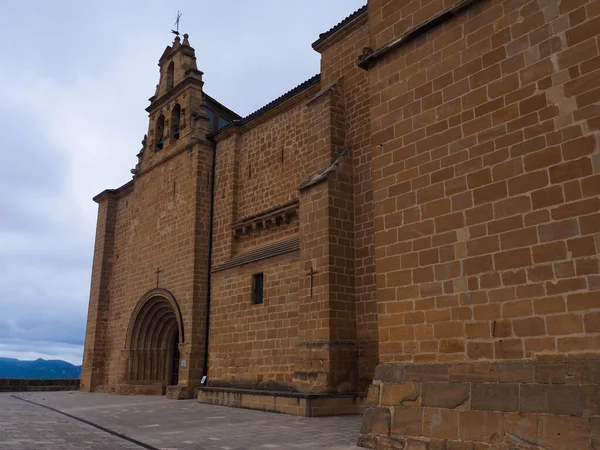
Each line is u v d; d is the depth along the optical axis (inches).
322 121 788.0
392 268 446.6
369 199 717.9
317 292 701.3
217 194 1064.8
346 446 421.4
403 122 463.2
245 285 882.8
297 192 879.1
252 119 1005.8
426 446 377.7
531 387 334.6
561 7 365.7
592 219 327.6
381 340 443.5
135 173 1330.0
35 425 595.2
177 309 1057.5
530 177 363.9
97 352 1362.0
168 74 1289.4
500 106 391.5
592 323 316.8
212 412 704.4
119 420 641.0
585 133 339.6
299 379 692.7
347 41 817.5
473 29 420.8
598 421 297.0
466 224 397.7
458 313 390.6
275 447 420.8
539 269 347.9
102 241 1444.4
